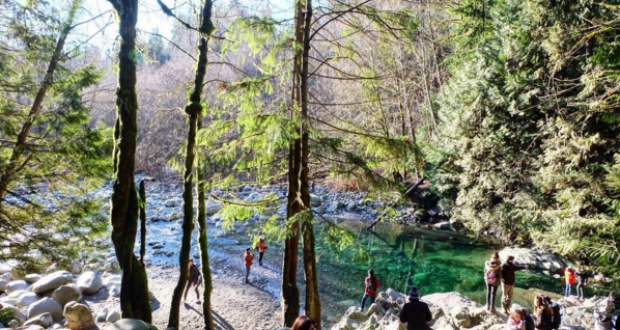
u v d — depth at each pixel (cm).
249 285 1496
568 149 1409
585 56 1260
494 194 1955
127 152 576
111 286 1332
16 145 928
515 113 1695
